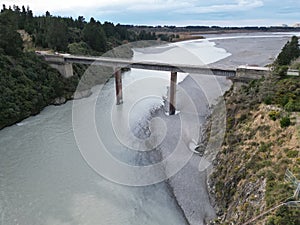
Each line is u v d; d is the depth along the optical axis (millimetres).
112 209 24812
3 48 51344
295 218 16031
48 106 51812
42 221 23328
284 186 18344
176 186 27141
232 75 40562
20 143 36531
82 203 25344
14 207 24828
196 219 23391
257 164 22281
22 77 49031
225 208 22516
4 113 41562
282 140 22672
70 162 31547
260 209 18469
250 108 29891
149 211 24734
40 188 27281
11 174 29594
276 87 29578
